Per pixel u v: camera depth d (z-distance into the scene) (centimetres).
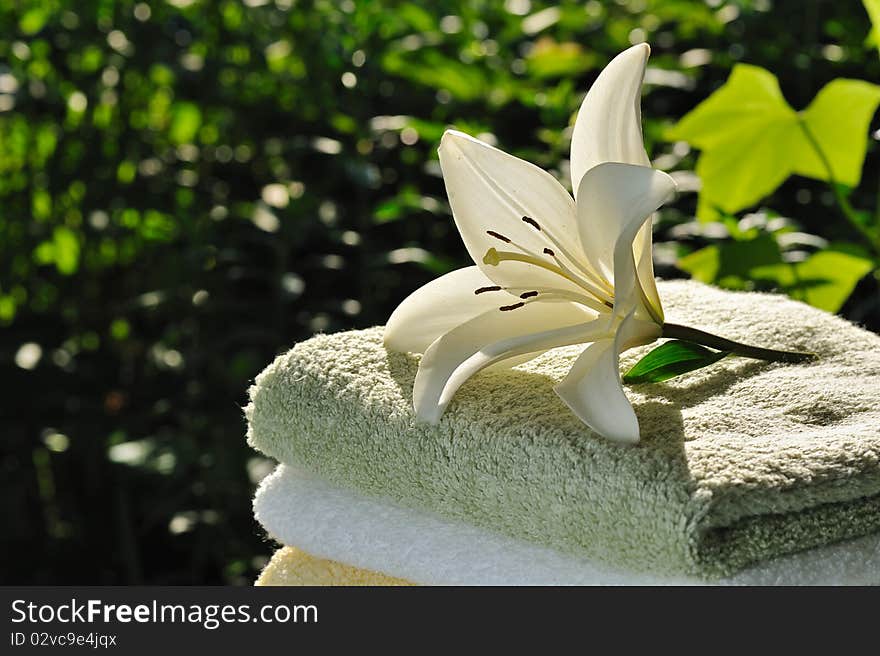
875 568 144
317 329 241
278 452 154
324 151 236
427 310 155
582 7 295
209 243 252
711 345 153
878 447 144
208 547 257
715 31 267
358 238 237
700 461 142
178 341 266
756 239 186
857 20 263
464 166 152
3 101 270
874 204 234
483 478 146
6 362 270
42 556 275
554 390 146
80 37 269
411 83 271
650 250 150
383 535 151
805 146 191
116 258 284
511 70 279
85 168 272
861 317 225
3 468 279
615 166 146
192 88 272
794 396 151
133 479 274
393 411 150
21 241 279
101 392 273
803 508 142
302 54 260
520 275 153
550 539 145
